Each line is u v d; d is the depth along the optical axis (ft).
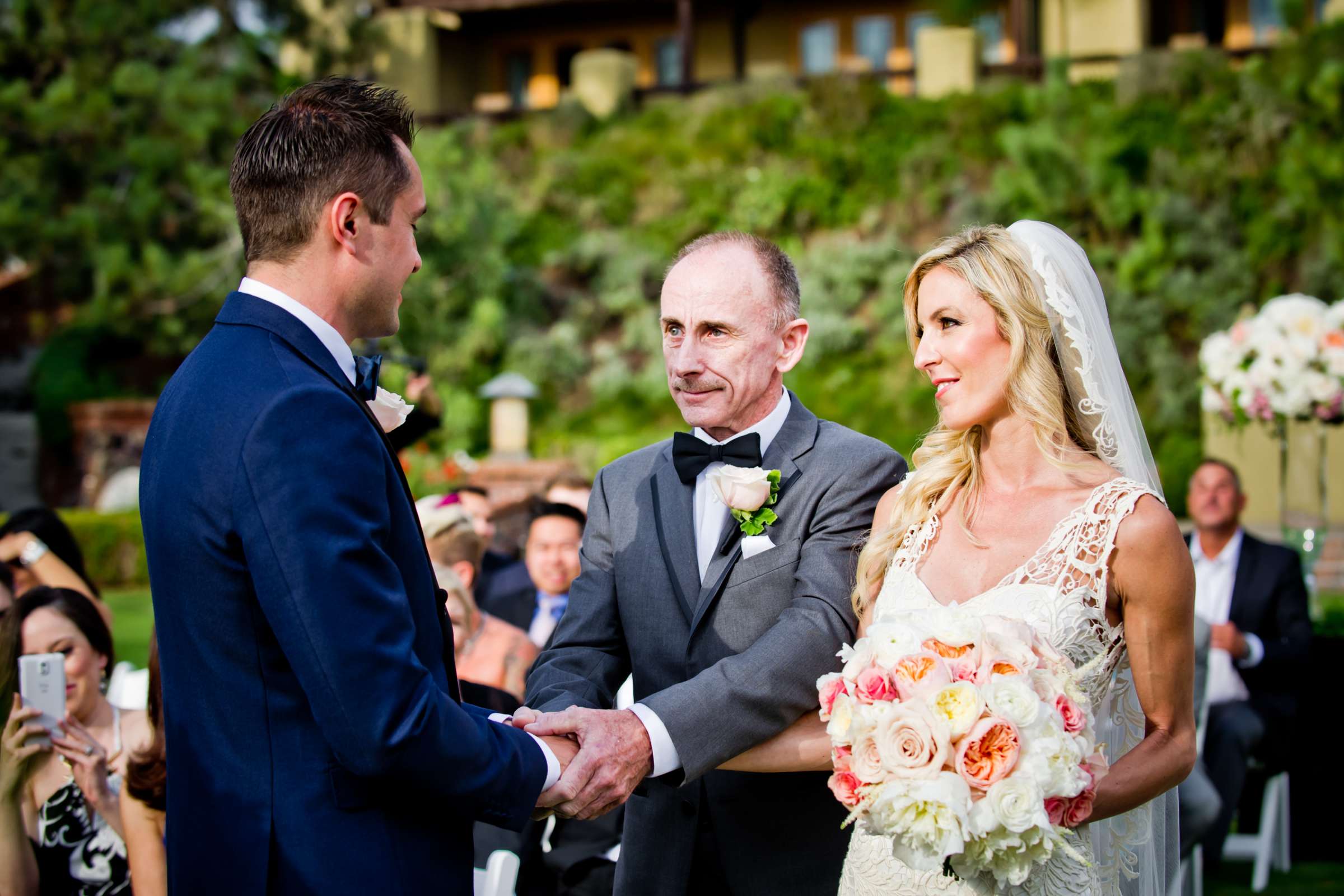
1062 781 5.36
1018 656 5.69
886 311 51.80
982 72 59.26
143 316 51.08
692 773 6.80
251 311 5.79
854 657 5.90
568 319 56.54
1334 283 47.19
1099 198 50.62
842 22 67.26
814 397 50.29
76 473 53.31
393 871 5.56
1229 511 16.17
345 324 5.97
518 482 41.65
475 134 62.34
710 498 8.00
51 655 9.07
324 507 5.29
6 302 58.59
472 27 71.51
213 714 5.52
